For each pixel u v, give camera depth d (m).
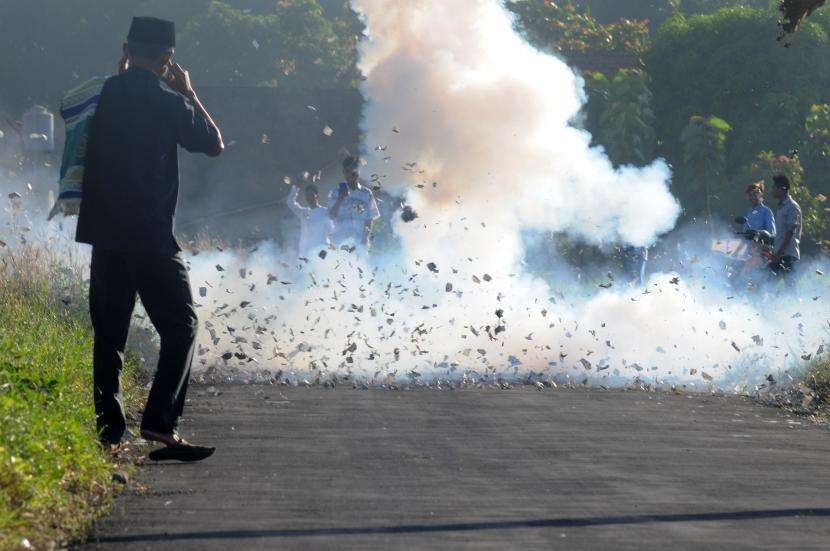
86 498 15.75
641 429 23.23
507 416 24.56
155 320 18.75
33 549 13.12
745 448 21.23
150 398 18.55
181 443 18.58
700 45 93.31
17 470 14.68
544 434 22.23
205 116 19.47
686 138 85.75
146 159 18.56
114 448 18.88
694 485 17.52
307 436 21.45
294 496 16.28
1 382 20.81
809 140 88.44
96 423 19.02
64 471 16.16
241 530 14.27
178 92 19.56
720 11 95.75
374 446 20.48
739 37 92.75
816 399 28.03
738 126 91.69
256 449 20.02
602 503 16.11
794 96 89.88
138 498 16.08
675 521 15.09
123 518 14.88
